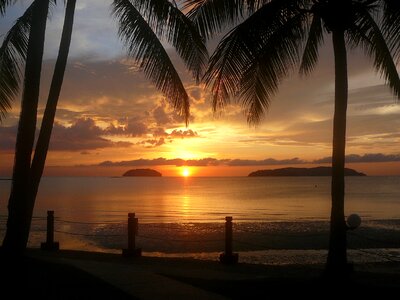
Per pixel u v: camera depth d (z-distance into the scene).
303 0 8.53
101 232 22.91
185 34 9.54
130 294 7.13
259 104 9.71
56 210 40.28
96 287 7.52
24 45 10.45
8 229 8.28
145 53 10.09
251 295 7.36
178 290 7.40
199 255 15.65
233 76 8.82
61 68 8.88
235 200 60.16
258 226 26.08
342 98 8.15
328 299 7.25
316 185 132.00
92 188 112.44
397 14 7.68
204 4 8.93
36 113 8.53
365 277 9.37
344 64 8.17
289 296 7.32
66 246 18.28
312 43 10.68
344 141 8.13
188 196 71.69
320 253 16.22
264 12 8.04
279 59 8.91
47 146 8.80
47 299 6.84
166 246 18.00
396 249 17.34
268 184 148.62
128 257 11.76
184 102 10.58
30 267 8.84
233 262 11.16
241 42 8.22
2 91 10.64
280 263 14.18
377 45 9.49
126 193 82.06
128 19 10.03
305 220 31.02
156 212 39.47
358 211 41.12
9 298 6.87
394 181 175.88
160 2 9.27
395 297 7.32
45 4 8.61
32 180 8.59
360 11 8.41
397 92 9.95
